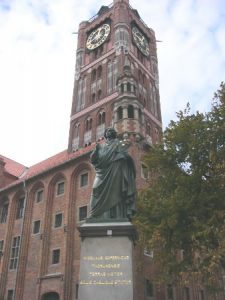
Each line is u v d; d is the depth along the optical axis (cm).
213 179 1988
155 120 4988
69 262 3173
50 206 3678
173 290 3155
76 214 3406
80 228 1023
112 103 4591
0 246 3938
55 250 3372
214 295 1927
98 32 5741
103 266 964
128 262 962
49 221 3597
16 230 3900
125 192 1110
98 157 1165
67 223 3372
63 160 3997
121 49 5050
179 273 1908
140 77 5203
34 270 3406
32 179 3984
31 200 3909
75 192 3547
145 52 5697
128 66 3969
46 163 4981
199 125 2150
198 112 2245
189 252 1970
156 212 2103
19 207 4078
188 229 1945
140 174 3198
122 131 3378
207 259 1827
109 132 1237
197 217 1939
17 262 3588
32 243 3609
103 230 1012
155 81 5597
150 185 2312
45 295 3203
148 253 2928
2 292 3556
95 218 1062
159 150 2300
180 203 1942
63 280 3077
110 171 1130
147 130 4675
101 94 4906
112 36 5422
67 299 3003
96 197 1108
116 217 1074
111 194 1100
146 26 6138
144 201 2188
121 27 5309
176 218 1917
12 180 4900
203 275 1811
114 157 1150
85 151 3922
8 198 4225
